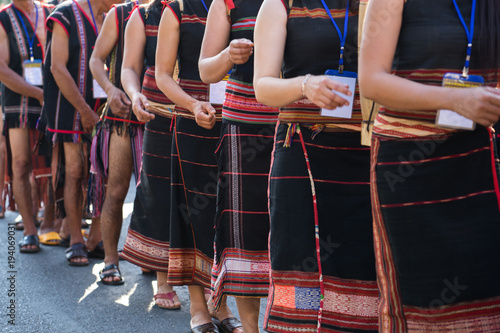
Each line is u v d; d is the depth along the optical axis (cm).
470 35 186
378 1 188
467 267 187
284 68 236
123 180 422
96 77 414
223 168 291
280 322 235
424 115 188
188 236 332
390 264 198
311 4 229
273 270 237
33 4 527
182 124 324
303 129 233
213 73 267
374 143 198
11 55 511
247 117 285
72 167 473
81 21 468
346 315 229
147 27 362
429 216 189
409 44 188
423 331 194
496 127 264
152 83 360
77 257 466
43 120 479
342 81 219
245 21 280
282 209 234
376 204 198
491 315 190
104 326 347
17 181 507
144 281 433
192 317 337
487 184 188
